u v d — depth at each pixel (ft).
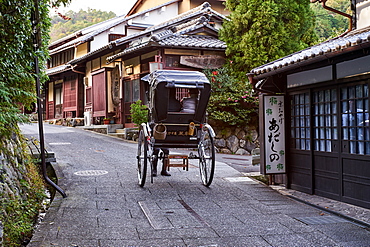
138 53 58.44
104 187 23.65
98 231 15.51
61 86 89.25
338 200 21.07
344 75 20.35
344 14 30.04
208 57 53.01
